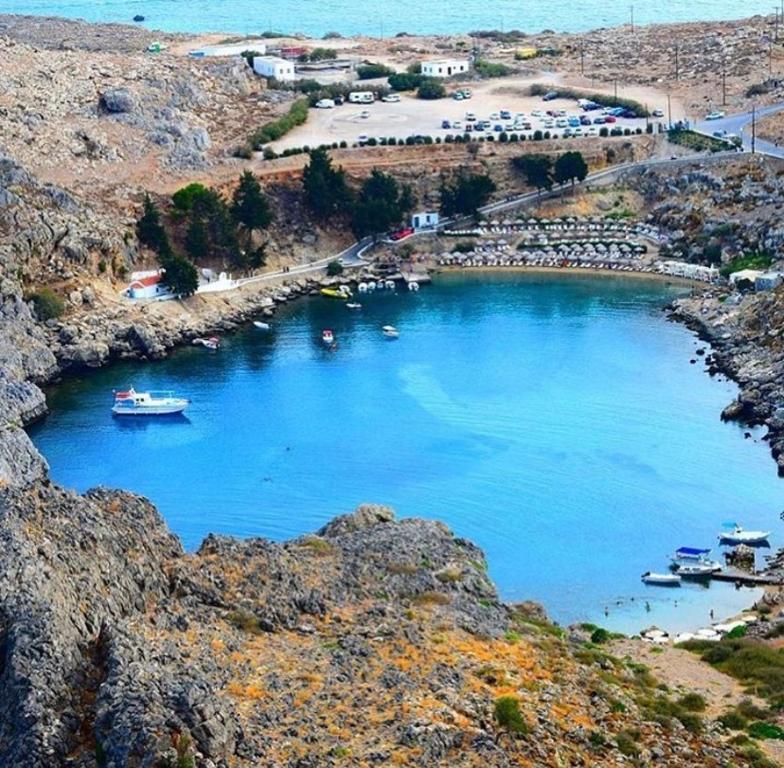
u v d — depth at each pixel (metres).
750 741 160.88
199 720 125.12
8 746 126.69
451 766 137.00
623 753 148.88
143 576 157.88
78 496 166.50
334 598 173.88
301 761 131.25
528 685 158.25
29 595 138.12
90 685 132.38
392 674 152.25
